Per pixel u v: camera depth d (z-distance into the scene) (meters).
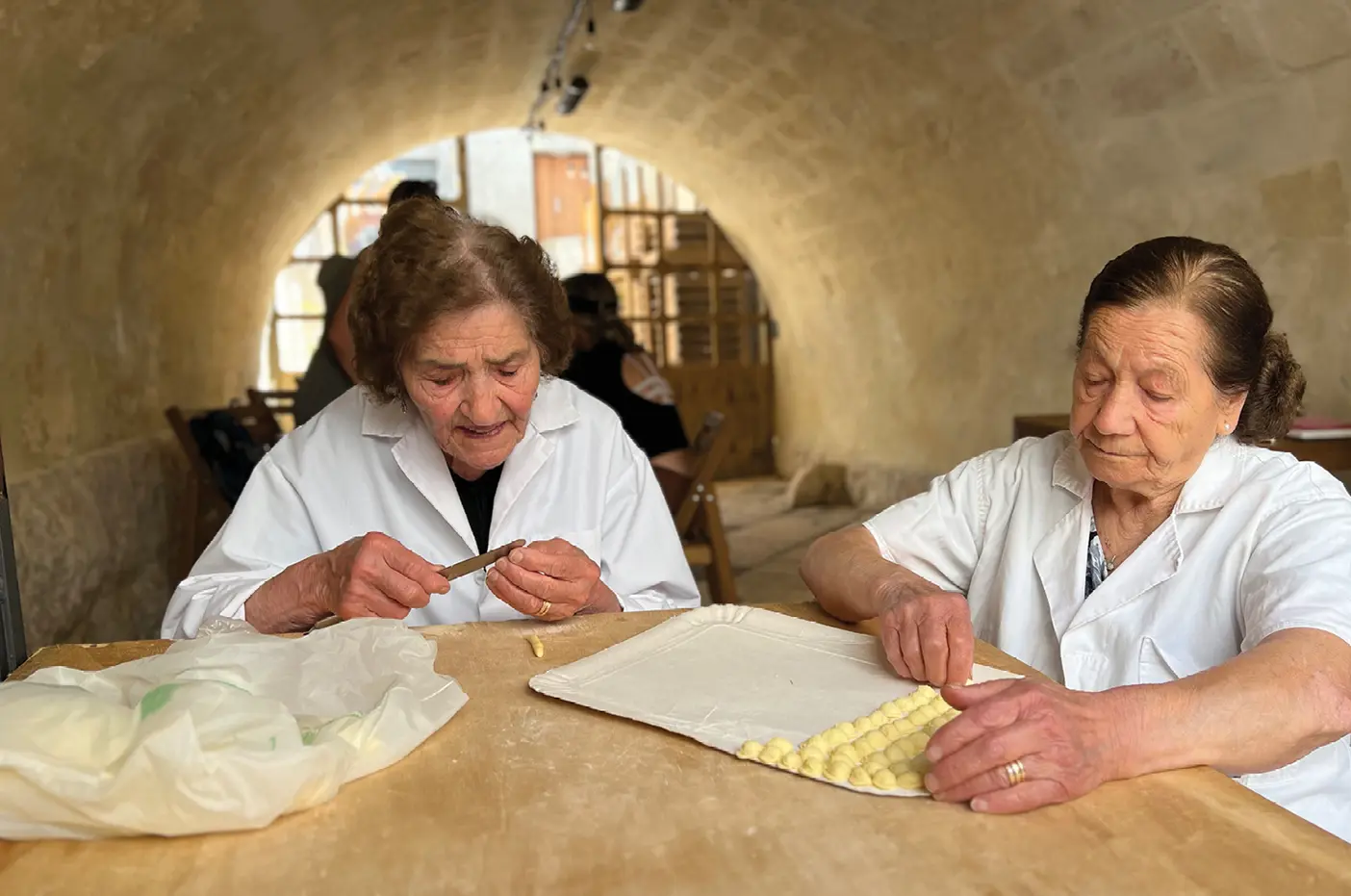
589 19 4.71
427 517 1.62
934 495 1.55
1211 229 3.63
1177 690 0.92
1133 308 1.16
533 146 10.45
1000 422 5.25
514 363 1.36
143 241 3.86
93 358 3.38
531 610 1.33
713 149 6.80
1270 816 0.80
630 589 1.68
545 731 1.00
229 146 4.31
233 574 1.55
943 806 0.83
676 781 0.88
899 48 4.51
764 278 8.05
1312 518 1.18
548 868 0.74
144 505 3.72
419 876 0.74
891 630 1.16
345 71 4.71
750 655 1.22
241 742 0.82
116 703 0.94
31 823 0.79
